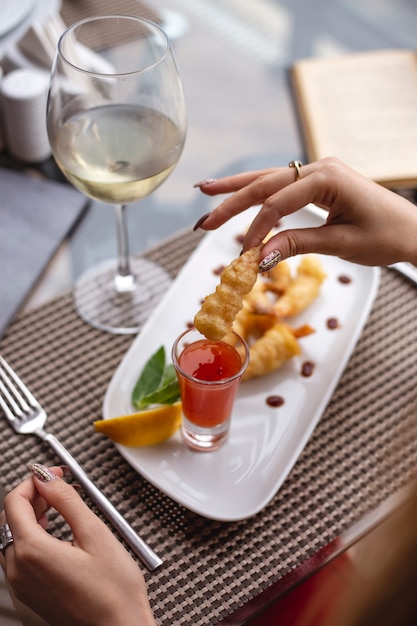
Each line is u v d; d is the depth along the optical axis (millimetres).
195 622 487
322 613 501
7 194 709
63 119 579
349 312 634
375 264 561
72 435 568
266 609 499
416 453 563
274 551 518
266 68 834
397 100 779
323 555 515
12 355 611
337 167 538
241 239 675
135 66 647
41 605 469
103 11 831
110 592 458
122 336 627
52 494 481
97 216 713
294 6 914
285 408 578
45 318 637
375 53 823
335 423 580
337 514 535
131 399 575
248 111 790
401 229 543
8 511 479
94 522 476
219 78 819
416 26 912
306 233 532
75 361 610
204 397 519
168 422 547
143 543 512
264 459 552
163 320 621
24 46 739
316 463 559
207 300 497
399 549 456
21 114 698
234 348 546
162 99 579
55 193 714
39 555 460
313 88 789
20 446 561
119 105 586
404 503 507
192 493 533
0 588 557
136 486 545
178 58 833
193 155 750
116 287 658
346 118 761
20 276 655
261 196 550
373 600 471
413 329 639
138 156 576
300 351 599
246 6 905
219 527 527
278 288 636
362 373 608
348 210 540
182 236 697
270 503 539
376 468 557
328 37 879
